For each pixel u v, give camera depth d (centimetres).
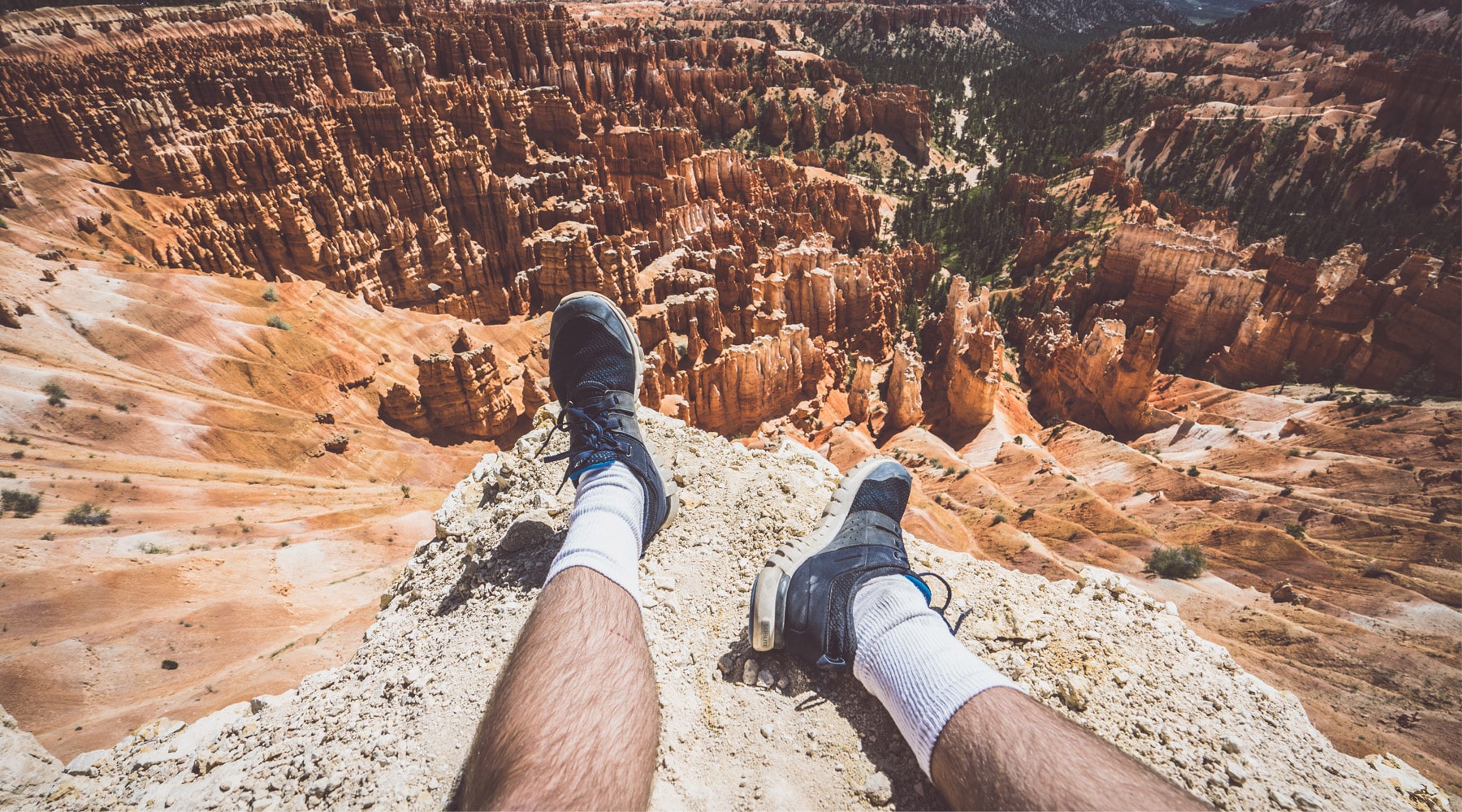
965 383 7000
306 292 6450
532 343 7412
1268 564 4434
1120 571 4278
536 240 8712
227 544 3297
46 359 4262
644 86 17338
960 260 14425
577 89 15625
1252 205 16875
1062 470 5519
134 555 2989
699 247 9975
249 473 4359
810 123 19338
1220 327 9175
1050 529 4694
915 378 7162
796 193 13550
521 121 10531
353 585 3161
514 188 9069
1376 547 4572
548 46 15700
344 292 7106
